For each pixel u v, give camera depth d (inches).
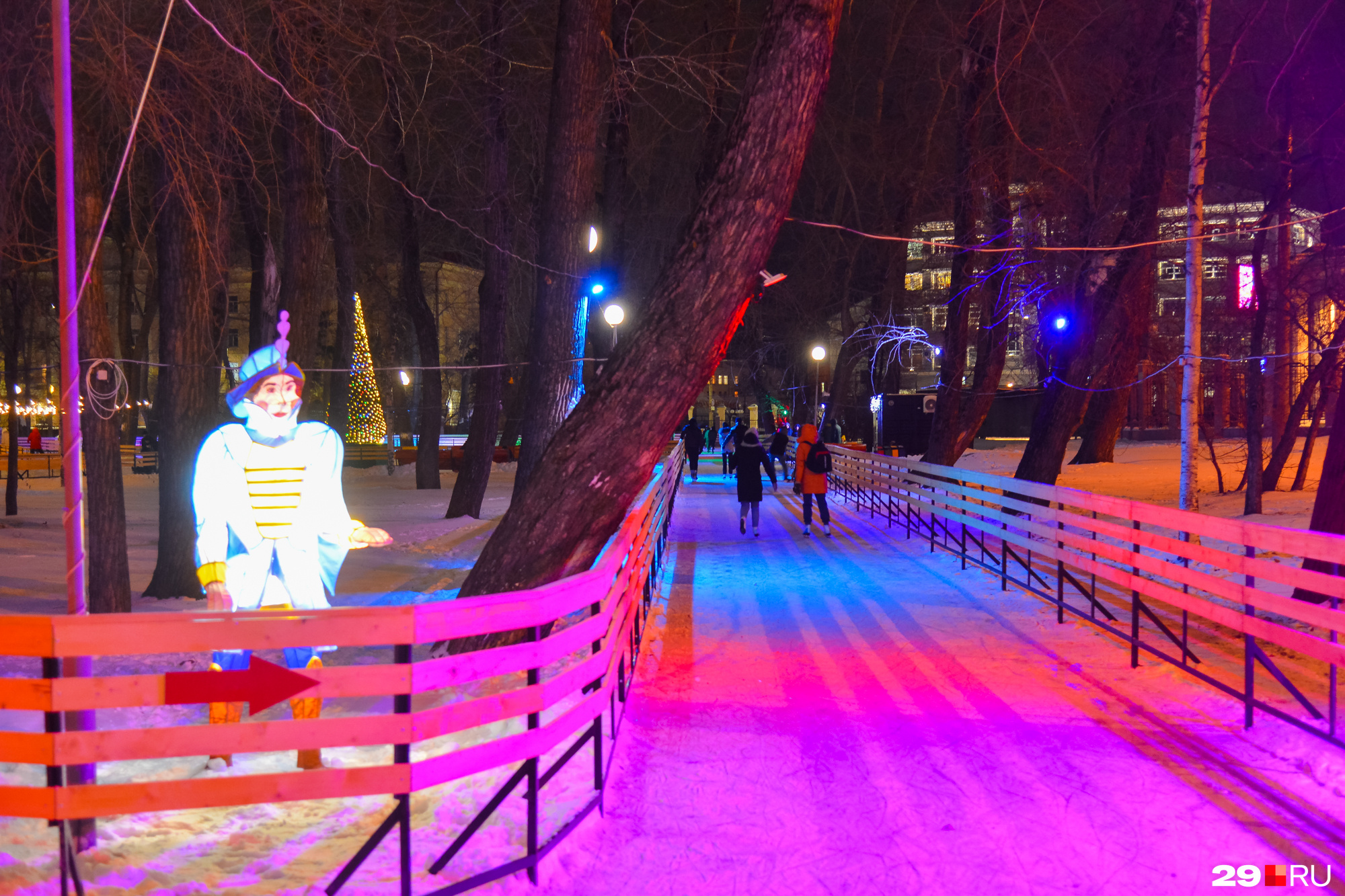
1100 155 599.5
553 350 444.5
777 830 151.9
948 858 140.9
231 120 350.3
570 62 433.1
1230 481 712.4
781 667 254.1
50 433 1927.9
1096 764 177.2
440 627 121.6
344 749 198.7
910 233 1229.1
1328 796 158.1
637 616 261.6
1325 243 543.2
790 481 1003.3
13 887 120.9
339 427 1003.9
